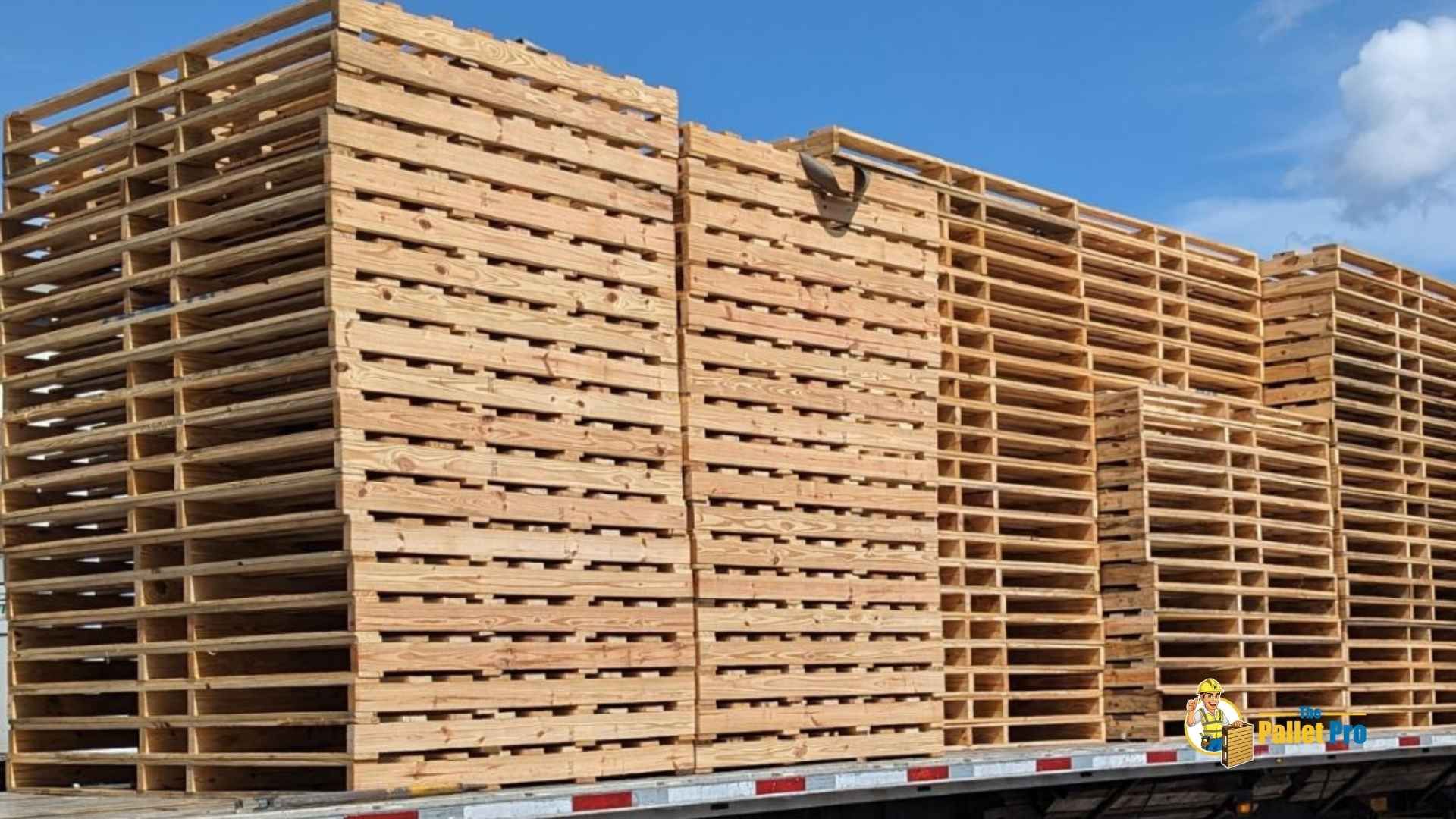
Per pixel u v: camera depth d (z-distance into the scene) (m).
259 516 9.55
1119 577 13.38
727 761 10.03
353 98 8.72
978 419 12.78
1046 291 13.41
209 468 9.51
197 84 9.66
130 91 10.27
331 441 8.54
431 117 9.02
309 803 8.06
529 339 9.35
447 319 8.92
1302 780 13.91
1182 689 13.12
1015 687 13.66
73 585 10.19
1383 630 16.22
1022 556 13.65
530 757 9.02
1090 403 13.65
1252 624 14.30
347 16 8.78
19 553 10.52
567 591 9.30
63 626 10.63
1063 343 13.53
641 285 9.95
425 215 8.91
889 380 11.49
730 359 10.42
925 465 11.66
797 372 10.82
